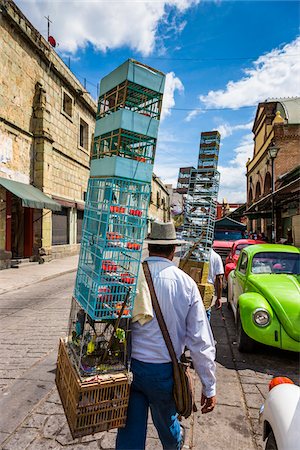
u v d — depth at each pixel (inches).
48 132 663.8
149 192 87.4
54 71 705.0
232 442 118.7
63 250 770.2
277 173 856.9
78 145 858.8
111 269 82.7
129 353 85.0
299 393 90.4
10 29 544.7
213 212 204.7
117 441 84.0
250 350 204.8
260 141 1110.4
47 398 146.9
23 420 130.1
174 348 84.3
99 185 91.2
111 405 80.2
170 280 86.0
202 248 200.5
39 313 291.3
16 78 569.0
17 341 219.3
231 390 158.4
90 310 83.5
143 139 86.7
